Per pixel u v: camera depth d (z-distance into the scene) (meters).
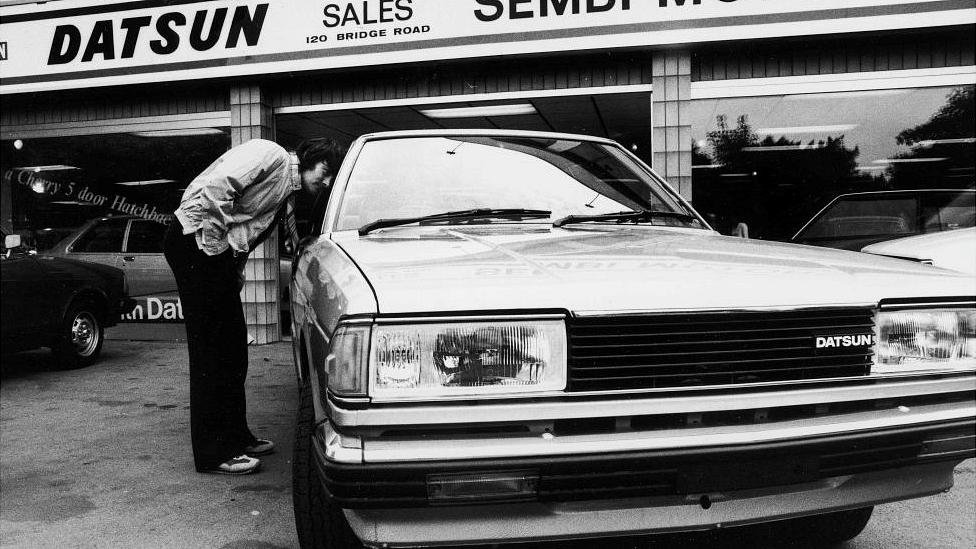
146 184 8.66
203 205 3.29
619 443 1.70
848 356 1.88
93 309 6.98
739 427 1.78
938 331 1.97
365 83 7.75
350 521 1.83
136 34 7.81
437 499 1.66
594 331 1.75
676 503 1.80
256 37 7.54
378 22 7.23
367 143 3.24
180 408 5.07
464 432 1.70
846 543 2.67
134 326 8.83
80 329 6.81
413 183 3.03
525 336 1.73
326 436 1.75
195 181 3.41
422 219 2.81
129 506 3.16
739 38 6.58
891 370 1.92
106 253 8.80
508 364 1.72
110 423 4.65
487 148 3.25
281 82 7.96
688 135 7.02
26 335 6.18
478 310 1.71
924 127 6.90
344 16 7.31
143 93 8.37
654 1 6.70
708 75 6.97
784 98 6.99
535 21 6.92
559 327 1.74
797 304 1.84
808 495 1.92
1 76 8.20
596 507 1.77
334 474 1.66
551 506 1.75
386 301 1.71
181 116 8.29
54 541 2.79
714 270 1.96
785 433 1.78
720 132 7.11
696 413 1.77
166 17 7.71
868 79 6.72
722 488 1.76
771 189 7.13
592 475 1.69
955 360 1.98
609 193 3.14
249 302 7.96
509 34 6.98
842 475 1.85
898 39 6.66
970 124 6.77
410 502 1.65
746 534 2.67
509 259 2.07
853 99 6.94
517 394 1.71
